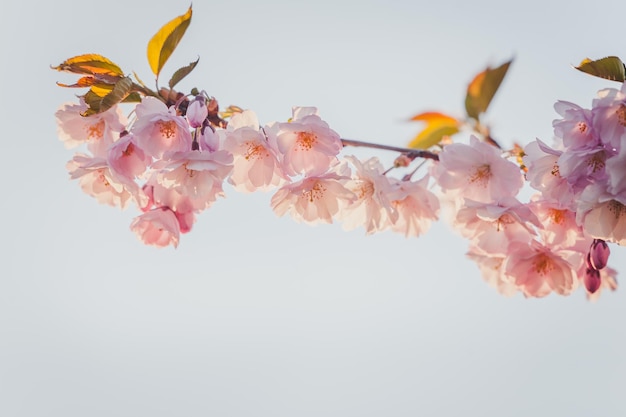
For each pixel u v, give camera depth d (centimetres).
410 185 91
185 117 88
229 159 86
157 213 90
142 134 86
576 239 90
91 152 89
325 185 88
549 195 87
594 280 90
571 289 91
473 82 98
